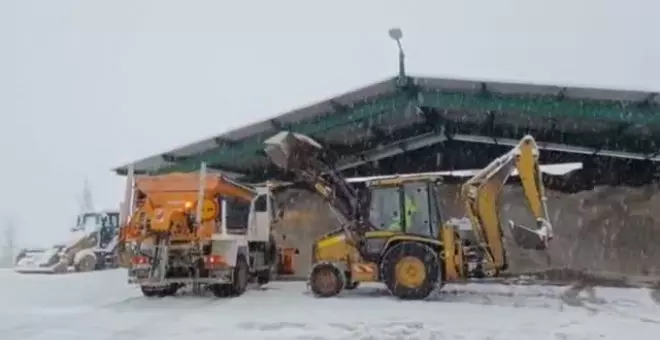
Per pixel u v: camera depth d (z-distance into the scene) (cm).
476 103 1366
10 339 720
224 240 1182
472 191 1141
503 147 1795
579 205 1723
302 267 1741
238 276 1216
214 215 1196
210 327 799
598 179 1748
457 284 1417
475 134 1689
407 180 1166
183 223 1182
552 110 1315
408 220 1147
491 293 1230
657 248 1616
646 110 1259
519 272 1642
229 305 1053
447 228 1127
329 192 1275
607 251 1661
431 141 1781
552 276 1596
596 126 1437
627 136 1513
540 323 827
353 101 1464
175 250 1178
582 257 1672
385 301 1081
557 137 1609
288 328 788
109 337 731
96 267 2262
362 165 1920
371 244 1162
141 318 885
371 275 1154
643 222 1653
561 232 1706
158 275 1156
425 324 816
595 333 746
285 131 1462
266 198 1441
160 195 1200
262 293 1272
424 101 1398
